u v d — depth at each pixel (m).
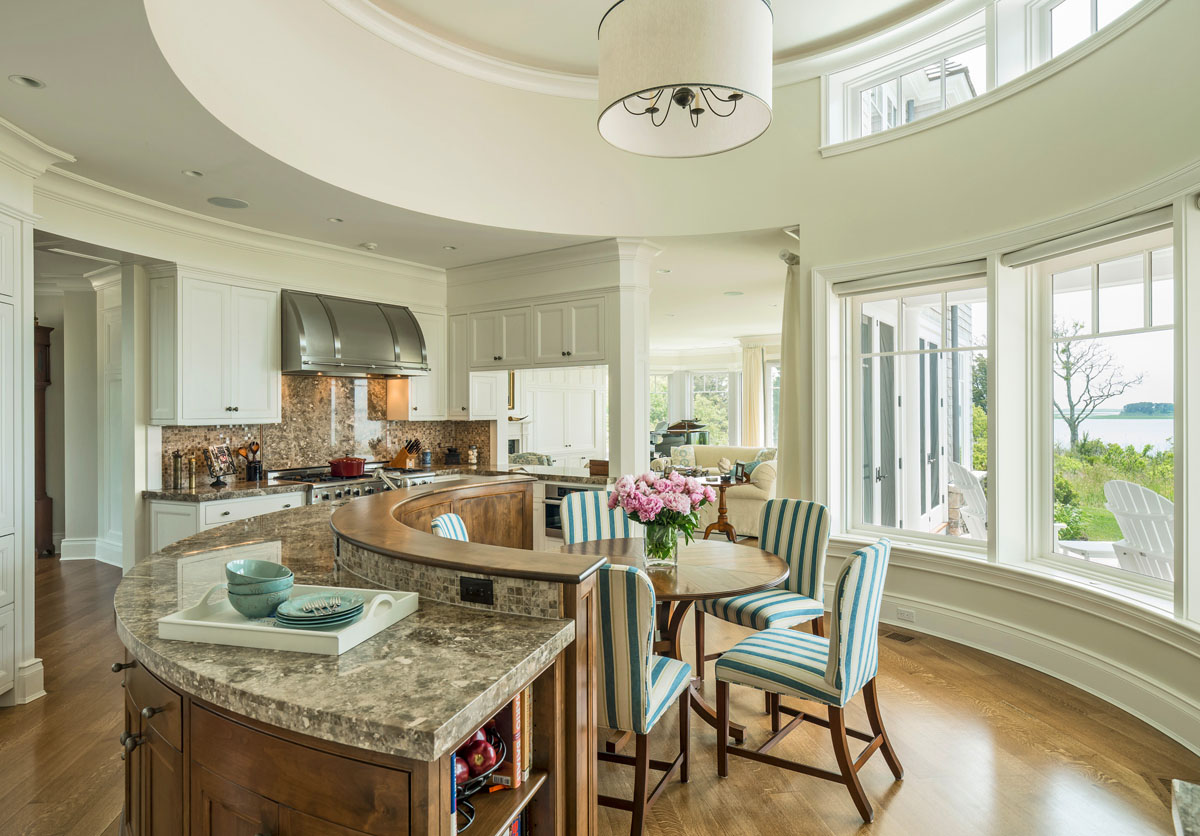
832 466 4.62
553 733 1.56
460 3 3.88
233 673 1.32
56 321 6.22
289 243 5.06
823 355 4.57
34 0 2.14
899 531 4.42
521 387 8.06
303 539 2.72
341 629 1.49
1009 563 3.80
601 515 3.81
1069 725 2.95
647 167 4.98
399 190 4.28
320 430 5.69
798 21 4.10
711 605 3.18
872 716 2.52
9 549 3.10
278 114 3.48
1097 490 3.48
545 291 5.58
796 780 2.54
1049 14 3.71
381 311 5.67
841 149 4.46
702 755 2.72
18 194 3.15
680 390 13.91
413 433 6.43
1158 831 2.21
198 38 2.86
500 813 1.41
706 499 2.86
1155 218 2.96
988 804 2.37
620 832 2.22
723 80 2.04
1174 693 2.83
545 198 4.88
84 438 6.05
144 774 1.66
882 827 2.24
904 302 4.39
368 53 4.05
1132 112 3.06
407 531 2.18
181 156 3.42
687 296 7.41
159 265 4.47
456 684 1.26
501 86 4.73
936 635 4.10
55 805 2.35
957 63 4.14
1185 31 2.79
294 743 1.25
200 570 2.18
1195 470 2.76
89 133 3.13
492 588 1.70
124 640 1.61
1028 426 3.85
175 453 4.76
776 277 6.36
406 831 1.13
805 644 2.55
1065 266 3.67
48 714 3.05
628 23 2.11
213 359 4.67
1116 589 3.24
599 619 2.08
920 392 4.30
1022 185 3.64
